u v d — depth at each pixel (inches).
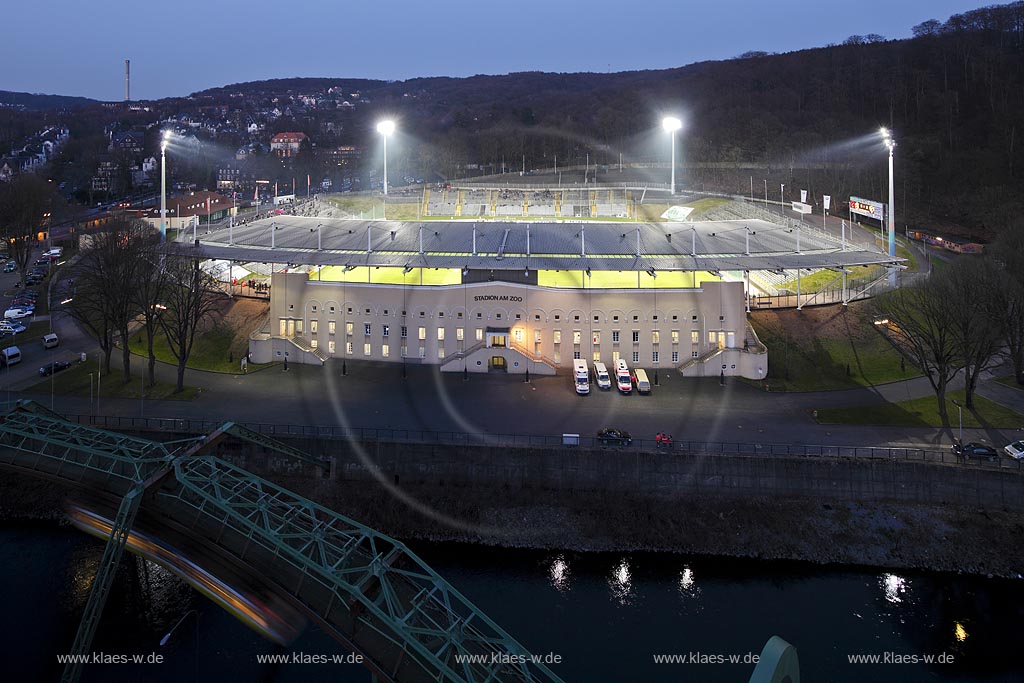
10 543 2746.1
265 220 5260.8
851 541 2721.5
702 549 2738.7
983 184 7253.9
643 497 2878.9
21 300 5295.3
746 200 7066.9
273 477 3016.7
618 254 4308.6
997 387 3727.9
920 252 5565.9
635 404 3555.6
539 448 2940.5
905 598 2472.9
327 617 1690.5
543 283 4192.9
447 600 1635.1
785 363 4018.2
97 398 3587.6
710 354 4008.4
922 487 2817.4
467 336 4082.2
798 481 2859.3
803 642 2231.8
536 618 2332.7
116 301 3878.0
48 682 2017.7
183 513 1894.7
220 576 1952.5
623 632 2262.6
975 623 2347.4
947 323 3339.1
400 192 7795.3
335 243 4539.9
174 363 4156.0
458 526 2849.4
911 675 2091.5
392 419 3321.9
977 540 2694.4
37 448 2293.3
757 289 4906.5
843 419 3363.7
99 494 2185.0
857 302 4507.9
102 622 2276.1
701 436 3144.7
